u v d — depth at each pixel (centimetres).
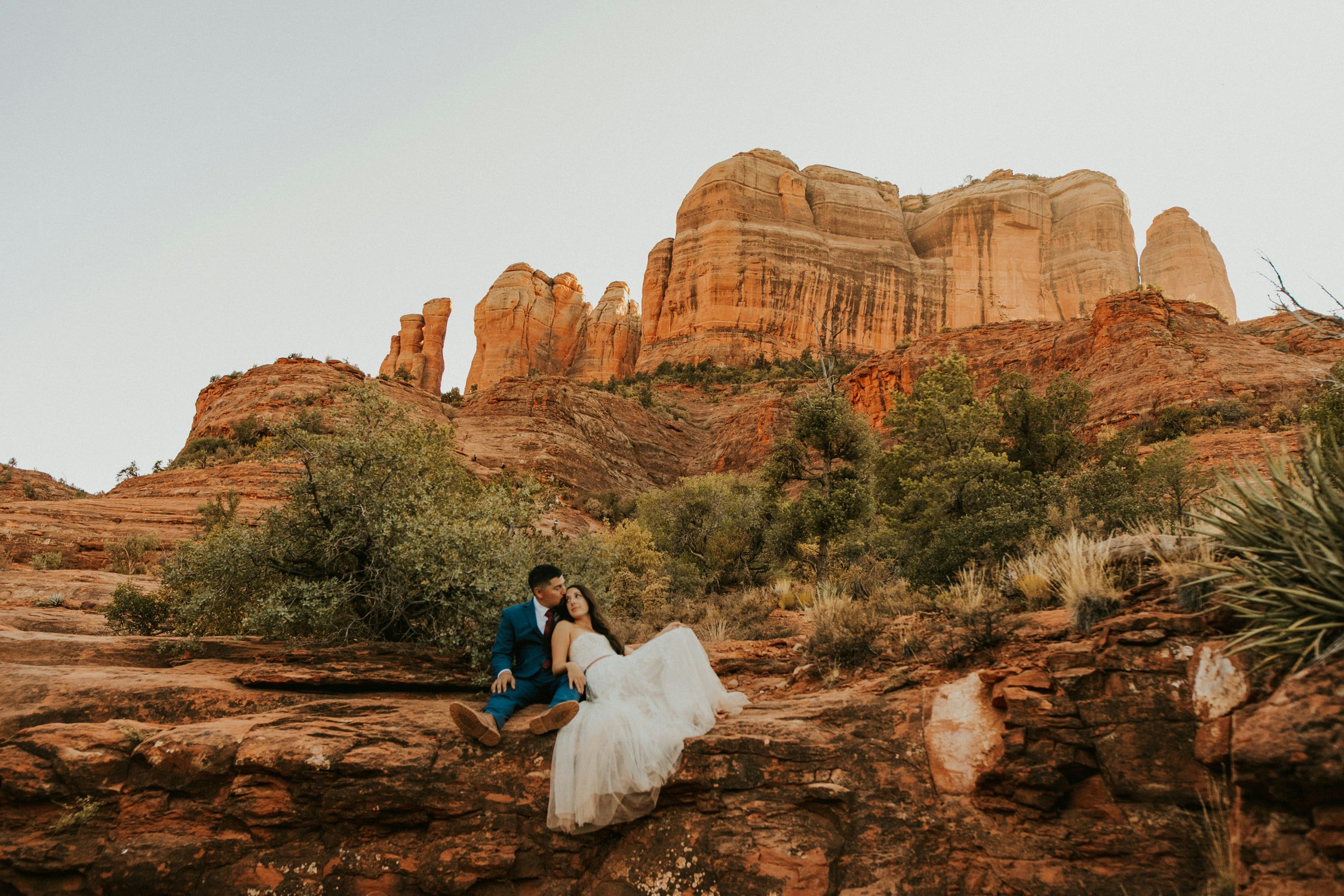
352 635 717
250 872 401
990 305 10788
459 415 5550
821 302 10375
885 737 439
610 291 12731
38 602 1580
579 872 395
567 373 11769
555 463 4866
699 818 403
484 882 393
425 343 12012
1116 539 569
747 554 2650
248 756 422
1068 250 11119
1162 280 11231
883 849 381
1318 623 331
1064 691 397
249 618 664
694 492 3284
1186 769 359
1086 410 2194
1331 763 279
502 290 11806
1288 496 372
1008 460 2116
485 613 670
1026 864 362
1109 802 369
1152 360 3841
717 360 9831
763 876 375
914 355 5503
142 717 493
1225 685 359
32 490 4412
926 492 1733
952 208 11456
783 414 5828
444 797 412
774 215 11175
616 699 430
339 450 782
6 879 399
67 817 411
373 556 727
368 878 396
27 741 436
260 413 4647
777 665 629
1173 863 342
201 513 2462
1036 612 546
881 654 565
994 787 394
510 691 461
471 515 830
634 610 1681
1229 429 3119
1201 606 405
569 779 395
